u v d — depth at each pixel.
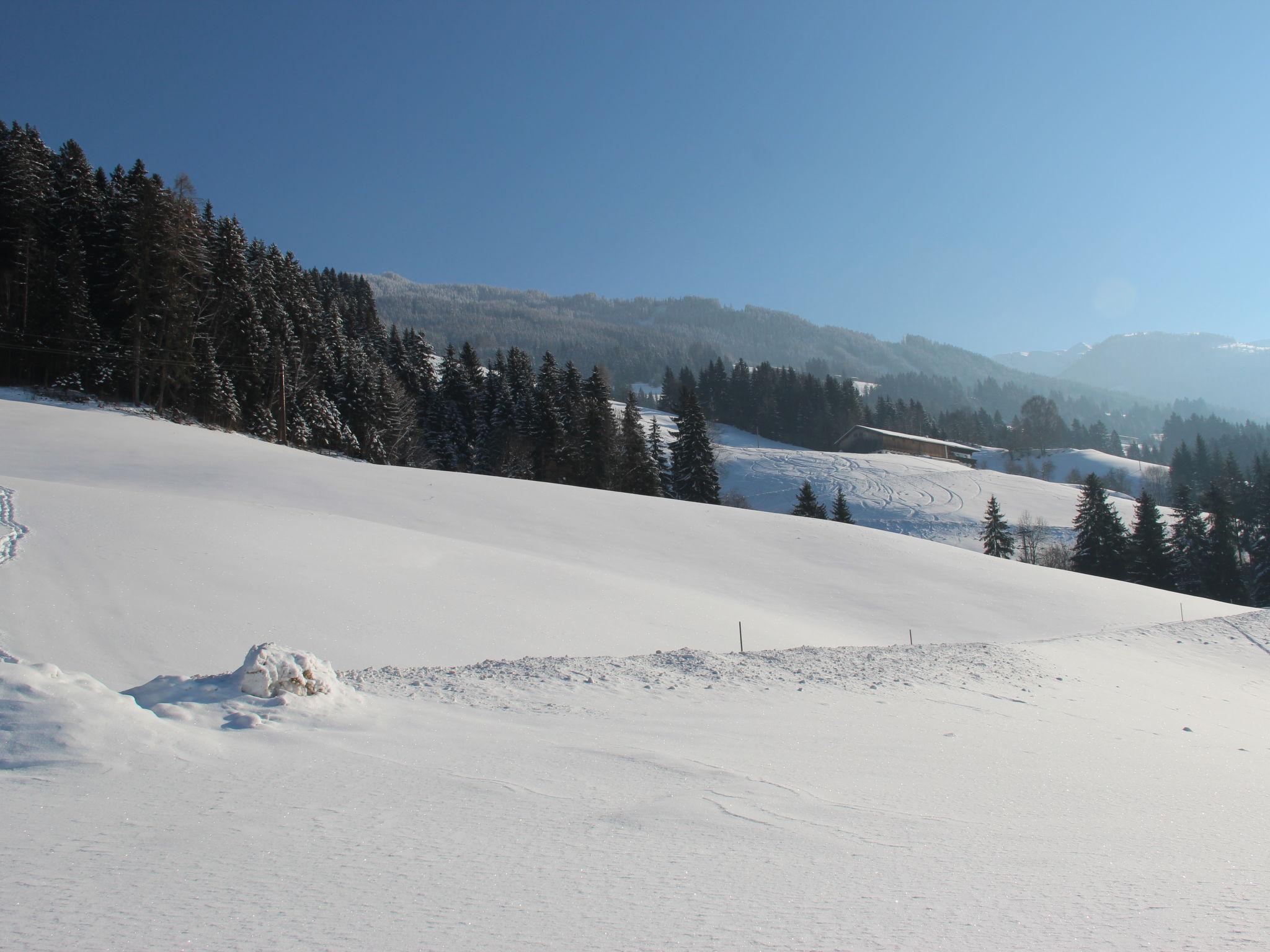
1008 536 59.47
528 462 60.19
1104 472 129.62
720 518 31.25
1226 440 168.50
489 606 15.02
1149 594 28.02
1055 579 28.27
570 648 13.47
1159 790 5.68
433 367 88.94
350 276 120.94
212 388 46.72
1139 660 14.69
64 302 44.59
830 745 6.39
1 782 3.98
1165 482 118.25
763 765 5.52
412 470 33.72
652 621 16.20
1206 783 6.07
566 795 4.45
